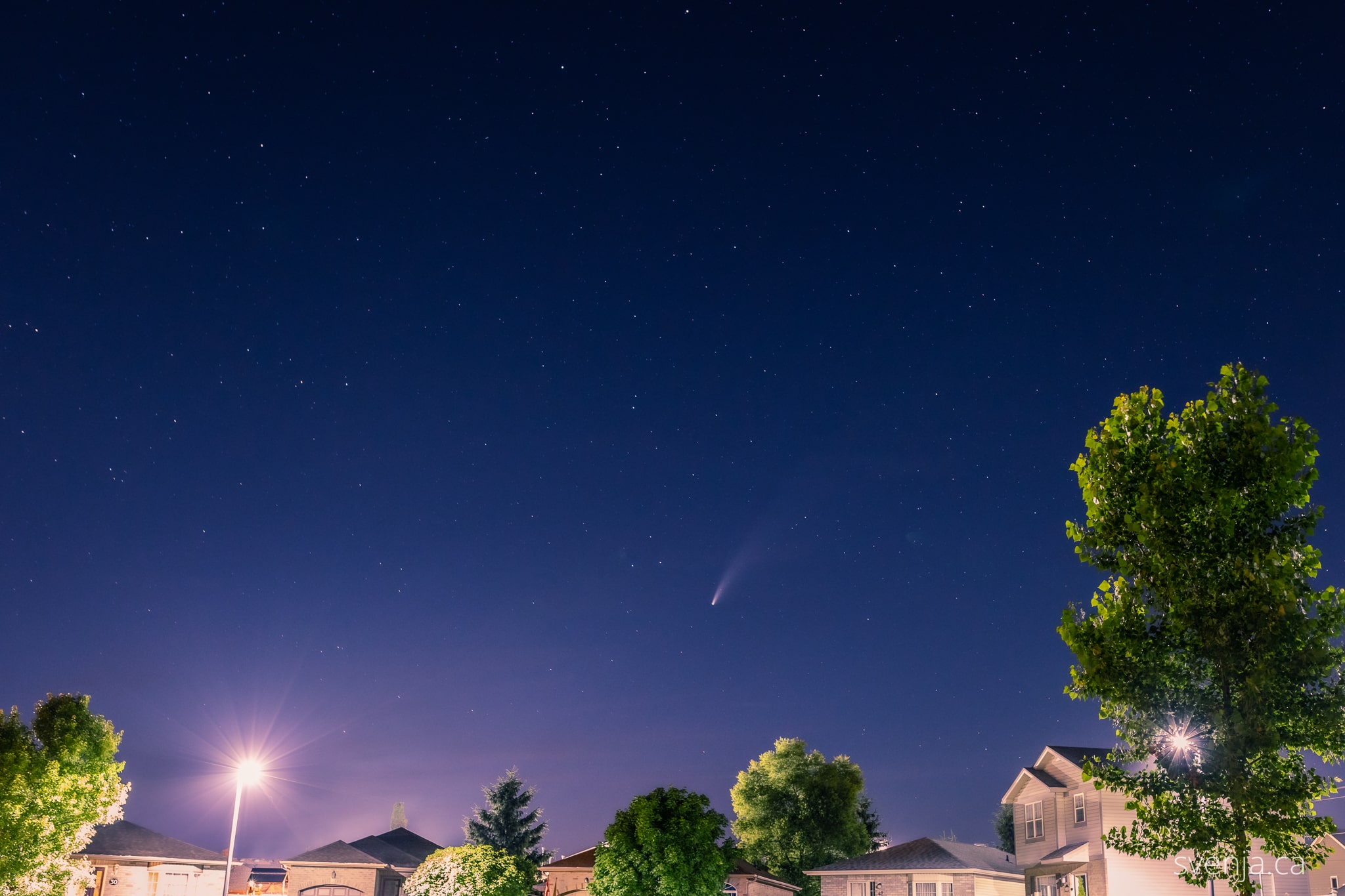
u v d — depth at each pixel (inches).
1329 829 484.7
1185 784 513.3
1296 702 487.2
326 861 2272.4
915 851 1977.1
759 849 2620.6
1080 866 1637.6
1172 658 526.6
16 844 1138.7
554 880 2121.1
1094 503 552.4
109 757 1312.7
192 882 2042.3
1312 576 496.7
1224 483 512.1
